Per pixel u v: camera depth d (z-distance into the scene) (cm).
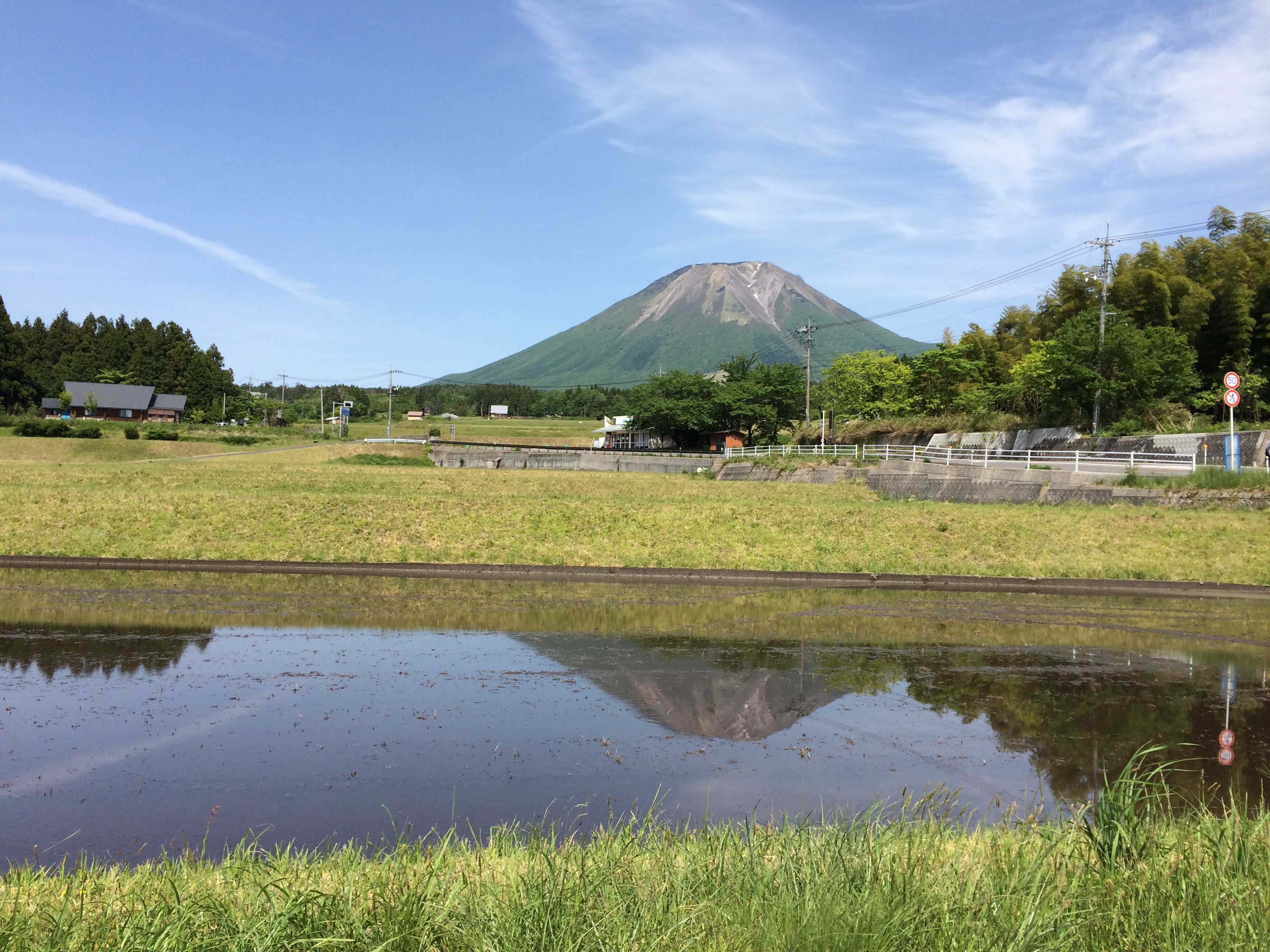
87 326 14275
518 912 483
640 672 1426
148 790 905
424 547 2819
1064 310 5900
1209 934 480
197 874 606
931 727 1162
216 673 1371
